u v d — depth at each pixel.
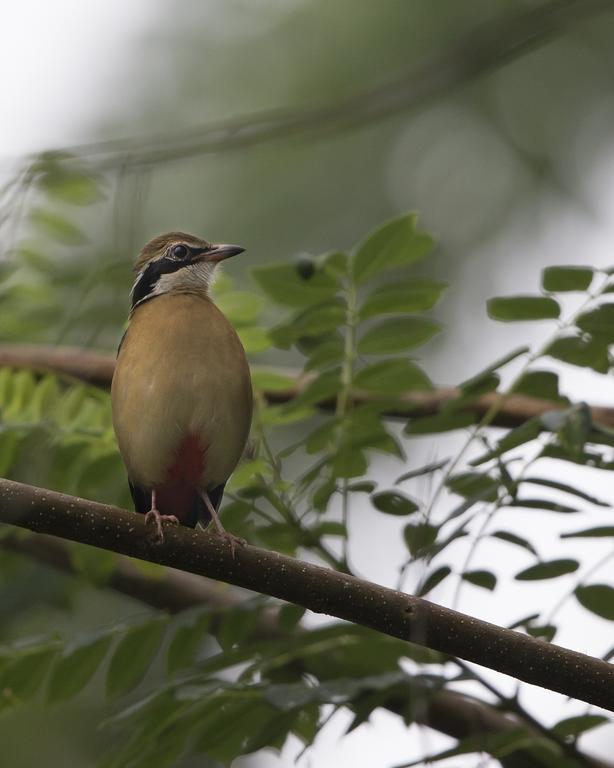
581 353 9.09
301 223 16.73
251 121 12.41
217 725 8.84
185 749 8.87
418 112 17.36
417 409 10.67
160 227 16.53
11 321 12.11
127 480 10.98
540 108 17.39
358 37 16.94
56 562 11.92
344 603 7.75
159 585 11.42
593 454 8.63
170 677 9.26
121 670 9.20
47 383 10.80
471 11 16.75
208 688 8.72
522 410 10.16
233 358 10.16
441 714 9.70
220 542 7.96
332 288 9.67
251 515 10.18
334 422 9.51
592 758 8.84
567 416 8.28
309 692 8.57
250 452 10.60
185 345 10.08
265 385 10.98
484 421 9.25
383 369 9.49
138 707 8.57
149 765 8.85
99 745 13.37
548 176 17.09
